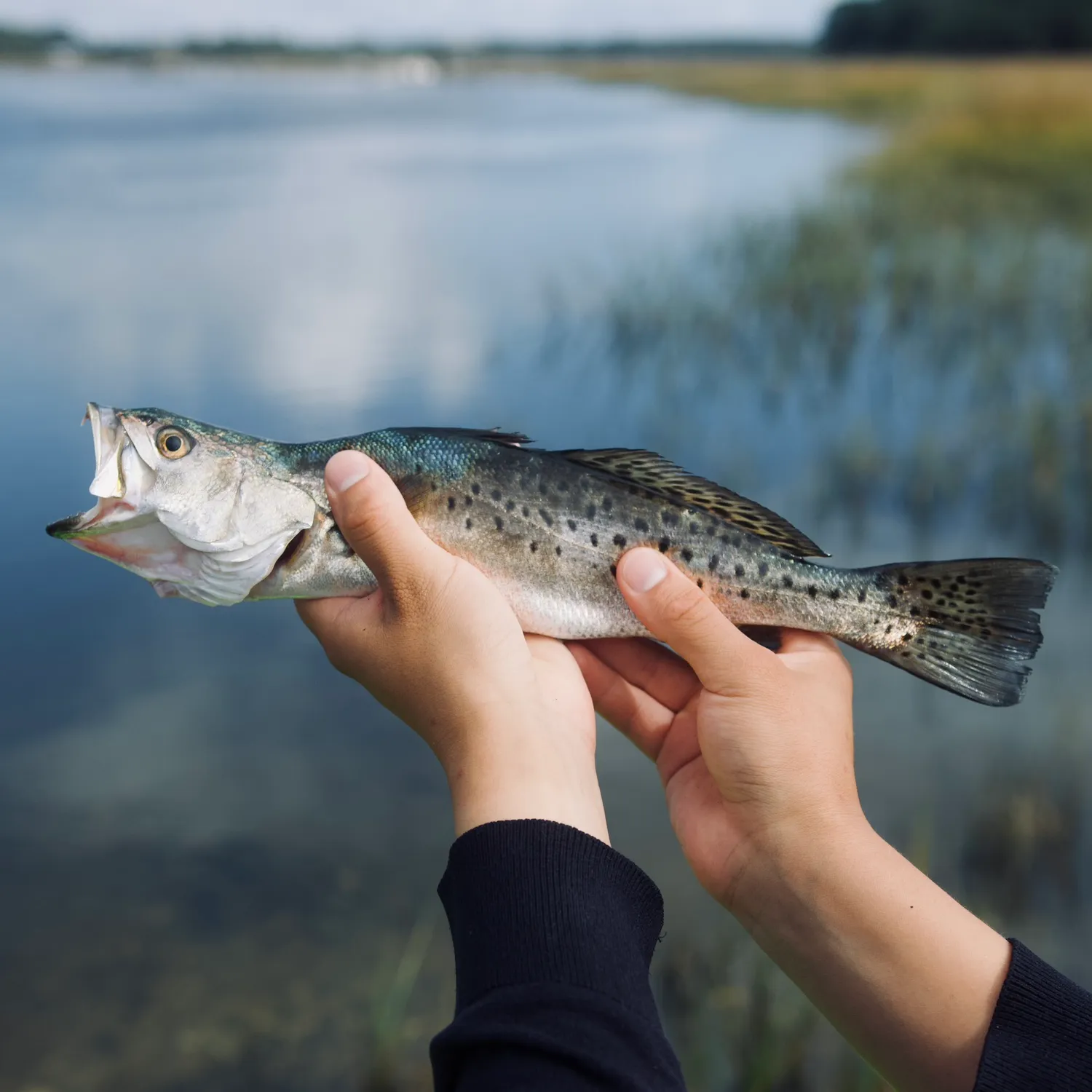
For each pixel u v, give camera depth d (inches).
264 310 109.0
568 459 22.1
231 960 35.3
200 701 47.1
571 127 352.5
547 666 19.7
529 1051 11.1
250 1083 31.5
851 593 21.3
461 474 21.7
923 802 39.6
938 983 14.3
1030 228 143.6
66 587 54.4
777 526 21.6
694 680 20.3
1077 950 33.5
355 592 21.3
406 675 16.9
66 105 509.0
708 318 104.6
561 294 114.0
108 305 109.8
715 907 36.4
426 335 100.2
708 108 450.0
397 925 36.6
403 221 166.6
